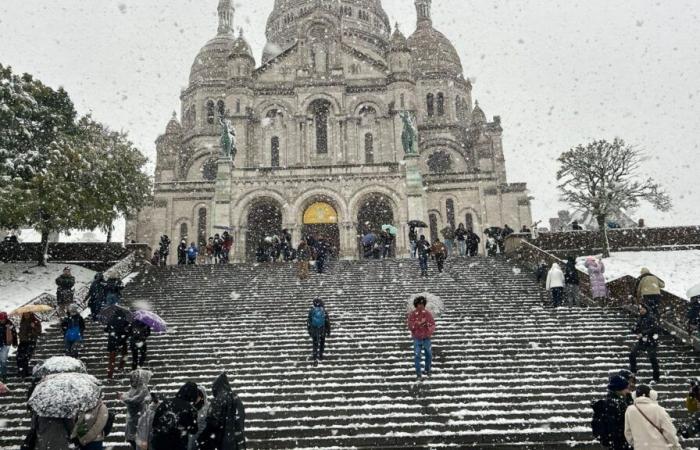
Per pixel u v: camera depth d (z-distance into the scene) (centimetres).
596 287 2041
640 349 1411
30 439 783
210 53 6156
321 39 5141
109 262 2920
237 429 779
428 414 1295
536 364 1534
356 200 4200
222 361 1619
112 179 3006
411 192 4156
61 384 755
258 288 2427
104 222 2955
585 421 1229
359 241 4434
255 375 1509
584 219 5184
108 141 3528
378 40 6184
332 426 1252
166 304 2236
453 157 5678
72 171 2795
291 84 5081
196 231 4938
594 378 1434
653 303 1590
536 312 1975
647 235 3209
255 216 4447
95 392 777
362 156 4916
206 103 5916
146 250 2972
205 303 2231
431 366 1537
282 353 1667
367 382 1455
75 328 1605
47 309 1636
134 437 938
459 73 6209
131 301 2275
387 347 1688
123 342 1565
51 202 2653
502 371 1498
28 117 2931
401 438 1199
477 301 2148
